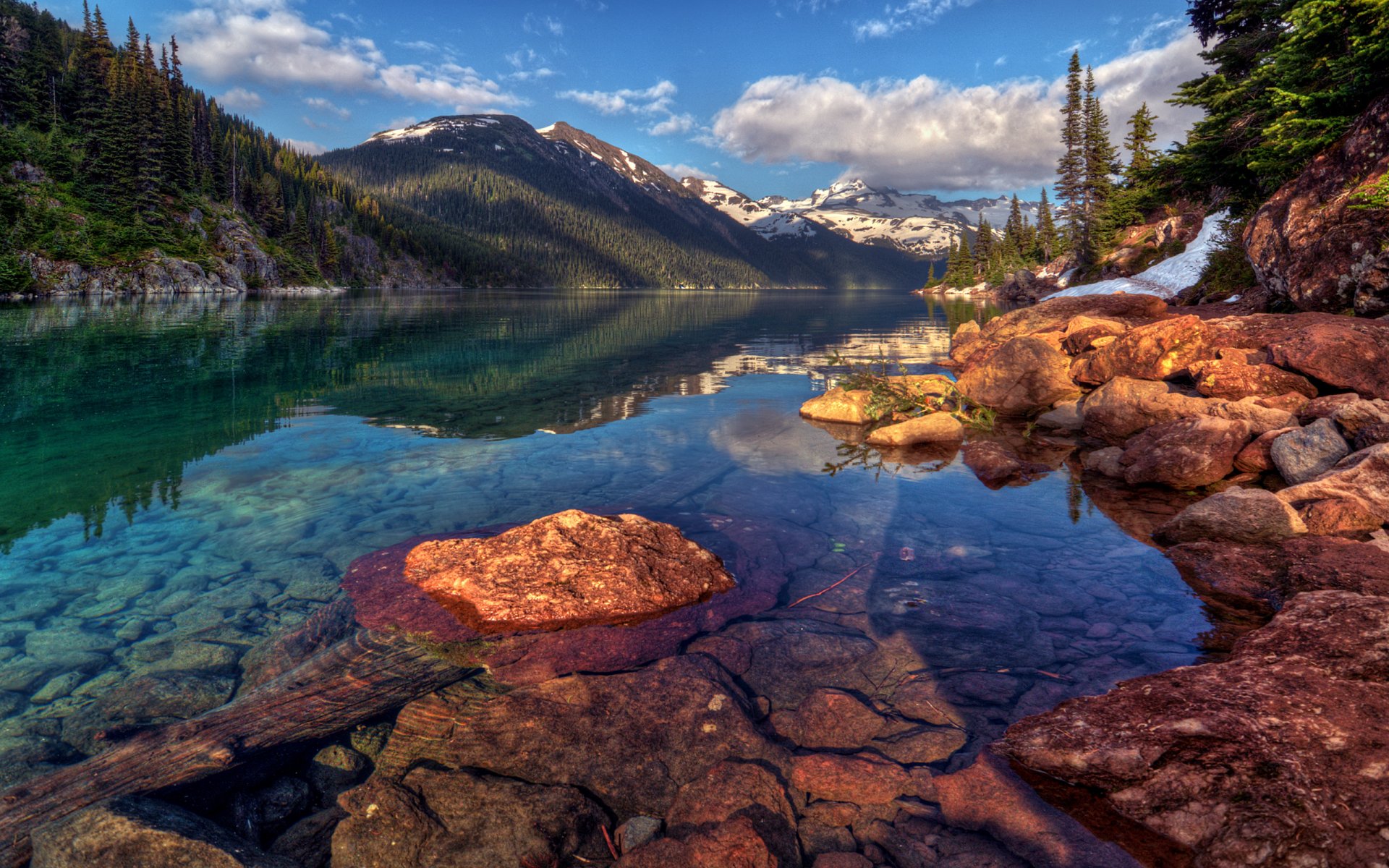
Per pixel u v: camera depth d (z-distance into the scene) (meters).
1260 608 4.02
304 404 10.65
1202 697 2.87
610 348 21.44
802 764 2.77
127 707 3.00
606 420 9.75
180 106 101.25
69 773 2.58
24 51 99.38
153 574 4.40
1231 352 9.06
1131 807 2.43
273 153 155.38
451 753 2.79
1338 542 4.55
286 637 3.66
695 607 4.17
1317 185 12.11
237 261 85.88
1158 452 6.77
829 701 3.17
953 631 3.81
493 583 4.20
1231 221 21.70
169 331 23.95
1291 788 2.32
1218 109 20.53
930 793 2.60
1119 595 4.23
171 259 74.81
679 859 2.28
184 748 2.77
